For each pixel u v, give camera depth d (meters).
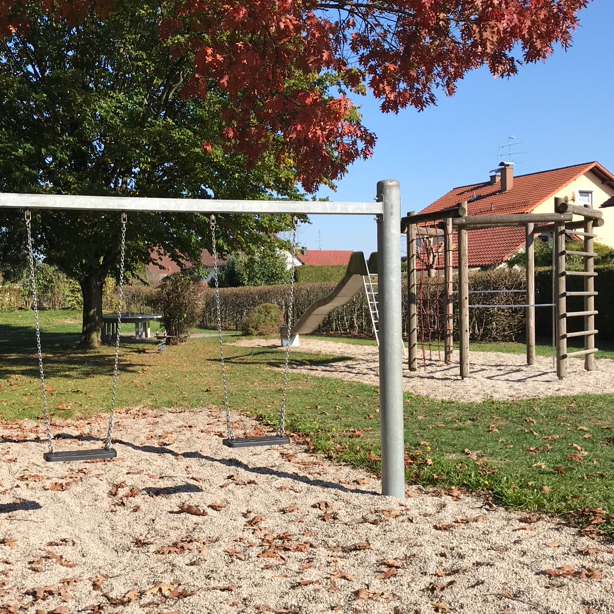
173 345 22.66
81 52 17.61
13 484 6.15
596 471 6.05
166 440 7.93
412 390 11.54
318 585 3.93
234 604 3.72
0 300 41.16
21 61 17.69
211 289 37.34
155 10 15.02
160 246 19.53
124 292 44.59
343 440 7.72
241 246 19.50
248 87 9.74
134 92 17.47
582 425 8.14
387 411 5.63
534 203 34.03
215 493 5.85
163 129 16.39
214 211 5.43
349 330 27.16
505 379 12.37
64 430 8.66
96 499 5.72
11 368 15.93
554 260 12.38
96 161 18.16
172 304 22.83
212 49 9.47
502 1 8.78
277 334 26.72
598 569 3.93
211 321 36.97
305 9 9.38
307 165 10.44
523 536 4.57
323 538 4.73
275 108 9.69
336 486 6.02
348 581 3.98
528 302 14.24
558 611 3.47
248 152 10.51
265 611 3.62
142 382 13.32
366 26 10.48
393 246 5.65
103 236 17.94
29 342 23.91
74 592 3.93
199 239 18.66
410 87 10.29
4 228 18.38
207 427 8.80
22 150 15.59
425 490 5.85
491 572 3.98
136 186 17.42
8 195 5.00
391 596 3.74
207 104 16.52
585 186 35.69
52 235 18.05
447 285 14.33
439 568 4.10
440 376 12.99
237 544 4.65
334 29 9.31
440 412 9.37
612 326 20.00
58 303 43.25
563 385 11.41
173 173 18.31
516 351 17.48
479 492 5.64
